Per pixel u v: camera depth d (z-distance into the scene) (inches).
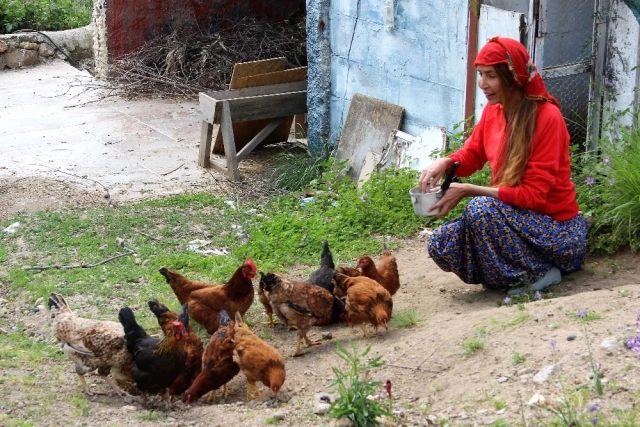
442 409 200.4
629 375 191.9
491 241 258.5
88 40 725.3
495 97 252.5
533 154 252.8
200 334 273.9
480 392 202.4
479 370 212.8
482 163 277.3
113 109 591.5
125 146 512.7
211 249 351.9
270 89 488.4
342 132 453.7
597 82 331.0
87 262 334.0
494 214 255.1
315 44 466.0
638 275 270.8
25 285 310.8
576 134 350.6
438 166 265.7
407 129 421.7
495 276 263.9
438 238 264.7
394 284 273.9
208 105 460.8
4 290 309.7
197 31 684.1
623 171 287.9
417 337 239.5
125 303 294.0
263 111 470.3
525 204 254.5
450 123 394.9
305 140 533.6
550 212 262.1
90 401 231.0
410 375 219.8
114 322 249.3
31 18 737.6
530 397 193.8
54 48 707.4
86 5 817.5
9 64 686.5
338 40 457.7
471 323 239.0
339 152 452.1
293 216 380.8
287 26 694.5
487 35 361.7
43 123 554.9
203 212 400.2
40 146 508.4
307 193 430.6
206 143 471.8
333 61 465.1
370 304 246.8
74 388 238.5
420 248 331.3
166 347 226.7
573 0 336.5
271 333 272.8
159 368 227.1
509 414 188.5
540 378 199.3
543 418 183.5
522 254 260.7
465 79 380.5
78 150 502.6
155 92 630.5
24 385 234.5
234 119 462.3
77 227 370.9
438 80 396.8
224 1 689.6
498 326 231.6
